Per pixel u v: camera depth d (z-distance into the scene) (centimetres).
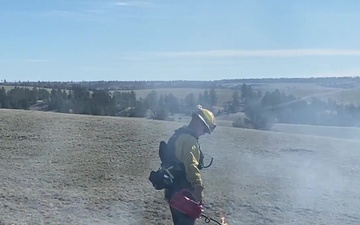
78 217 866
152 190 1020
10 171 1154
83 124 1675
